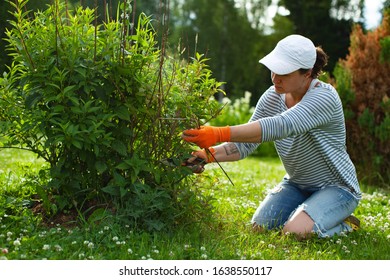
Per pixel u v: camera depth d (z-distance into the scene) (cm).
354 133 708
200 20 2438
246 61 2439
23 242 320
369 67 709
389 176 691
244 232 391
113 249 324
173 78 361
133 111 349
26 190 400
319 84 386
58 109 336
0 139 364
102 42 351
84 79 340
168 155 374
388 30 723
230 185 570
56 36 340
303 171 417
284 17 2420
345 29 2148
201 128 351
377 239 400
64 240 327
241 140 357
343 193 403
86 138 337
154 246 325
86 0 488
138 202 345
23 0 388
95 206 363
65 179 364
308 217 390
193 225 368
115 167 348
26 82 345
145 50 358
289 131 364
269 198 429
